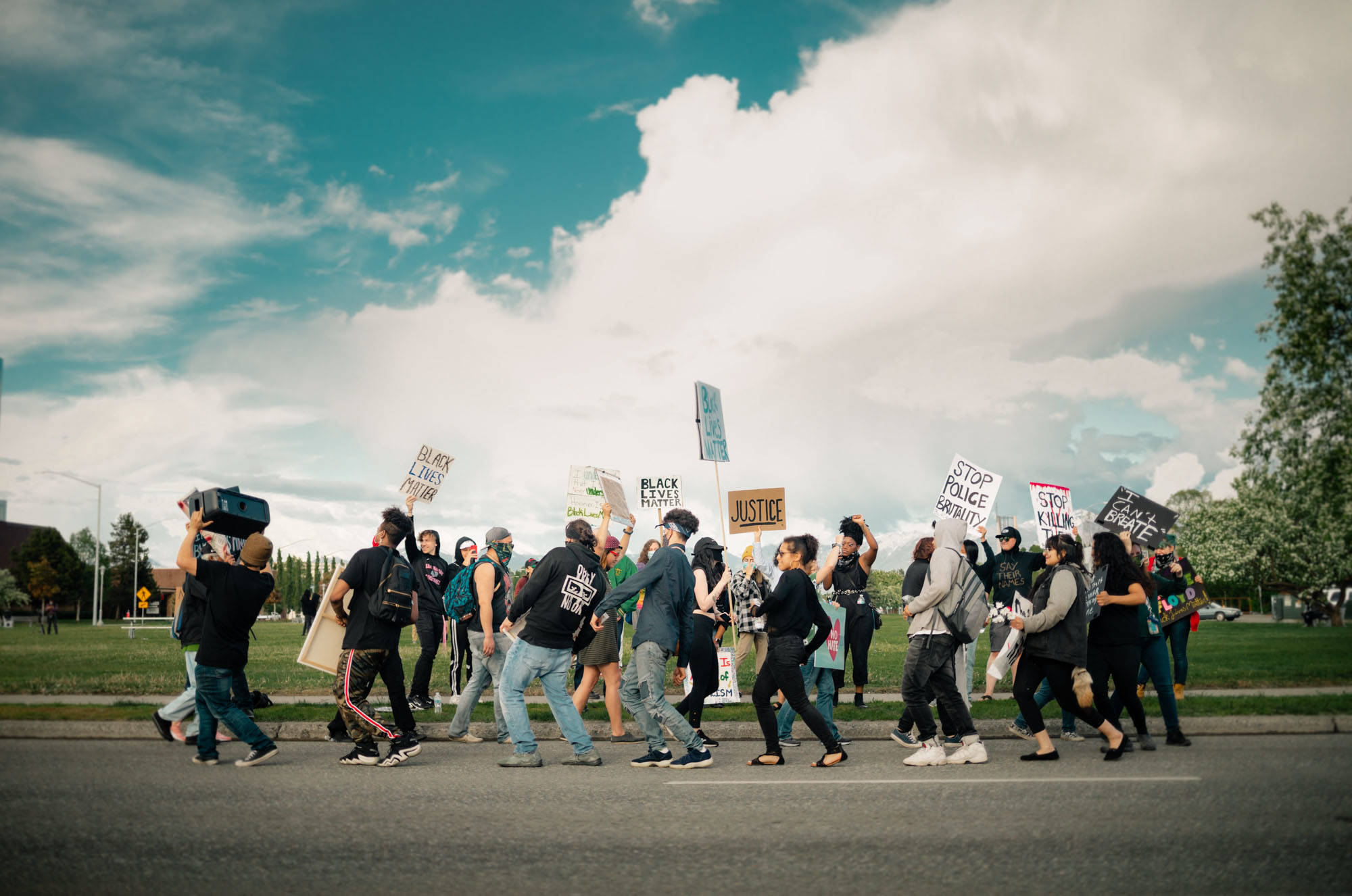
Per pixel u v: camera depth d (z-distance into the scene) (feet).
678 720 25.86
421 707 36.40
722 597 34.19
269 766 25.85
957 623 25.62
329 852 16.39
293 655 72.54
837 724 32.81
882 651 70.44
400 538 27.20
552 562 26.37
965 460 45.65
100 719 32.09
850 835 17.38
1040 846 16.35
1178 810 18.95
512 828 18.12
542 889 14.26
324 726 32.22
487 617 30.27
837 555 30.83
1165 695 27.76
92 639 110.01
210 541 31.94
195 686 26.20
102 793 21.59
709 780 23.53
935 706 34.37
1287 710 31.37
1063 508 46.55
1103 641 26.61
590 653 31.37
